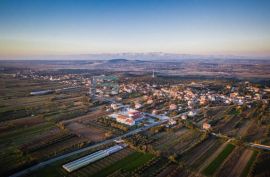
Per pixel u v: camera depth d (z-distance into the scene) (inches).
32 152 3811.5
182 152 3828.7
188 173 3164.4
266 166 3319.4
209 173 3164.4
